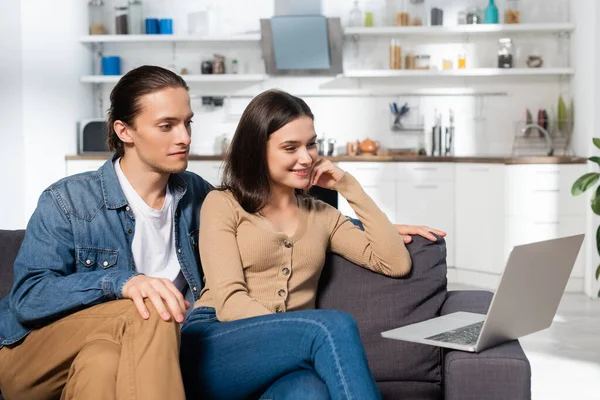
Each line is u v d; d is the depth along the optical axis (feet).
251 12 22.77
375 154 21.84
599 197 14.96
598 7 18.84
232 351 6.22
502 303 6.02
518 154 21.83
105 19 22.90
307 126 7.10
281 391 5.86
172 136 6.98
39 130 20.01
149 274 7.30
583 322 16.28
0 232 7.79
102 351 5.74
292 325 6.01
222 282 6.72
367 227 7.50
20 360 6.44
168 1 22.89
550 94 22.03
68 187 7.07
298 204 7.48
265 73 22.80
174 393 5.64
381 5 22.33
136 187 7.24
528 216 19.48
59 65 20.90
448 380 6.08
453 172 20.58
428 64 22.27
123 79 7.06
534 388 12.08
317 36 21.57
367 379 5.74
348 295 7.52
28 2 19.54
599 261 18.69
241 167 7.14
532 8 21.86
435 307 7.63
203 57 22.84
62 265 6.82
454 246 20.63
